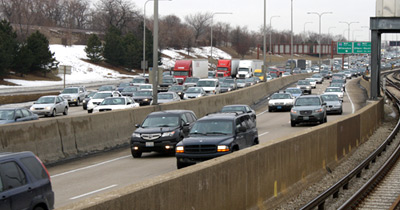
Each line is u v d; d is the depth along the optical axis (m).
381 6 48.19
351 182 24.00
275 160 17.91
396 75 181.38
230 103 65.62
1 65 105.19
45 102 59.84
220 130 24.95
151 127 30.81
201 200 12.70
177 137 30.20
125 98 52.22
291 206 18.02
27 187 13.27
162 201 11.05
